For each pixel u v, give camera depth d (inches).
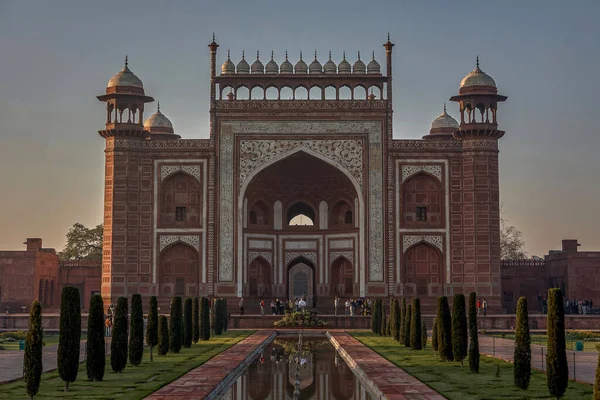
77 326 376.8
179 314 553.9
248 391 413.4
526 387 374.3
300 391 413.4
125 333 441.4
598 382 285.4
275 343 687.7
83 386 383.6
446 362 484.4
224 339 678.5
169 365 469.1
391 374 427.8
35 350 344.2
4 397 349.1
